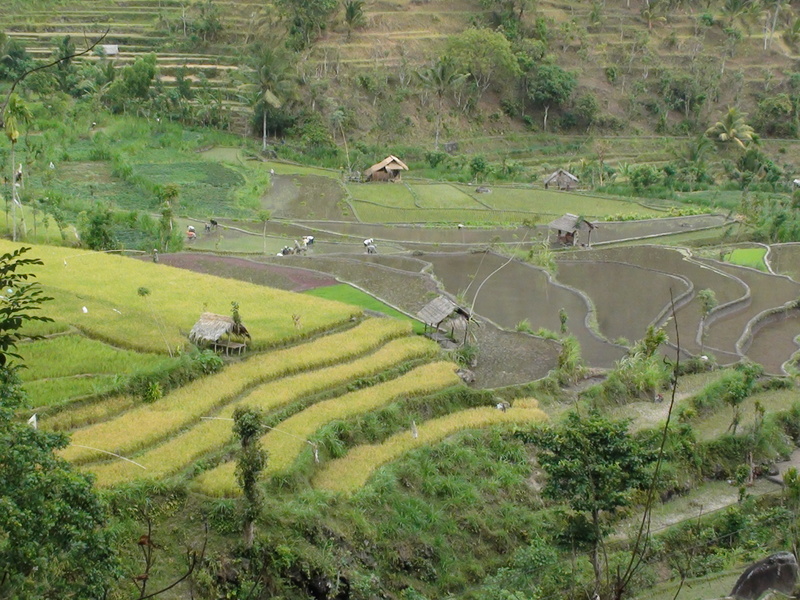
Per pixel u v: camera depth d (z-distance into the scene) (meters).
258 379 41.22
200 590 28.08
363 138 123.44
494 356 49.31
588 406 44.31
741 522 35.62
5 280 19.67
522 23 149.62
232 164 105.94
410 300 57.59
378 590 30.72
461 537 34.62
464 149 130.25
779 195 110.44
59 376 38.19
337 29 140.12
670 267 70.50
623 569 32.12
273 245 75.50
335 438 37.31
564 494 27.58
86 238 65.62
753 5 152.25
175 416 36.31
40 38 128.25
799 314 62.09
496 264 68.69
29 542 18.11
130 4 141.75
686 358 51.09
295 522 31.05
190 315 47.38
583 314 57.34
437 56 136.50
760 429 43.25
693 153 124.88
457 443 39.12
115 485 30.66
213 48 134.62
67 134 104.75
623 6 160.88
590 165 116.50
